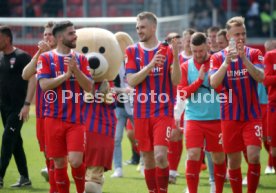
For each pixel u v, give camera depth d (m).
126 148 45.78
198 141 26.11
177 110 26.11
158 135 24.39
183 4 72.81
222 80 24.41
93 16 70.88
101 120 25.66
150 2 72.19
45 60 23.92
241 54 24.05
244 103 24.69
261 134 24.78
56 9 70.69
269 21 73.50
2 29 29.25
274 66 27.98
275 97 28.09
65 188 24.31
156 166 24.64
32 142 46.78
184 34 32.06
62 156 24.06
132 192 29.20
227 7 73.62
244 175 33.94
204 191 29.41
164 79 24.70
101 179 25.72
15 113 29.47
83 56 24.34
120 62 27.23
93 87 25.61
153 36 25.02
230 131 24.89
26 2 70.62
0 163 29.83
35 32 62.03
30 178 32.69
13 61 29.36
